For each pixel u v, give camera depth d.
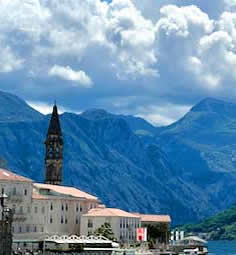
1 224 175.62
